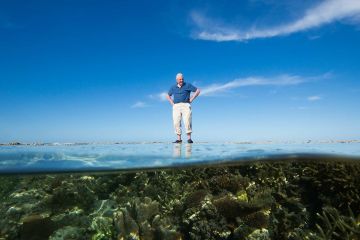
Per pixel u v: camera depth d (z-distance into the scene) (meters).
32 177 5.14
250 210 3.46
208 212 3.43
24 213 3.96
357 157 4.48
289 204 3.83
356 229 3.11
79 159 4.22
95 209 4.11
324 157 4.77
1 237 3.58
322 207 3.68
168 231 3.27
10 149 5.29
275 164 4.87
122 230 3.38
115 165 4.30
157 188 4.54
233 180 4.09
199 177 4.94
